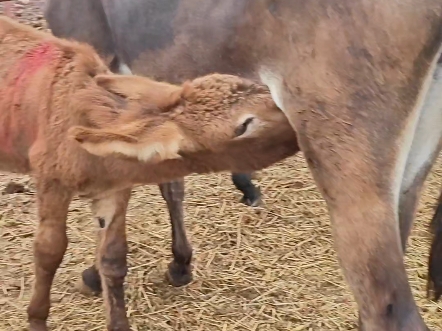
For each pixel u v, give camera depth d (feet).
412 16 5.40
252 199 9.23
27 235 8.69
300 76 5.58
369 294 5.52
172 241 7.86
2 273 8.13
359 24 5.44
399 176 5.56
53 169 6.29
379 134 5.49
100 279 7.52
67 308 7.64
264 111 5.64
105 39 7.30
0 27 6.64
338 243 5.59
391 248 5.47
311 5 5.52
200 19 6.07
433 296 6.65
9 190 9.46
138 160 5.72
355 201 5.52
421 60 5.48
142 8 6.51
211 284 8.04
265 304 7.81
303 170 10.14
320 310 7.75
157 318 7.57
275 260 8.43
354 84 5.48
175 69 6.38
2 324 7.45
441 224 6.25
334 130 5.53
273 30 5.66
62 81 6.23
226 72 6.03
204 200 9.38
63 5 7.45
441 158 10.61
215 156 5.83
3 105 6.50
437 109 5.80
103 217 6.70
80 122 6.02
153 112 5.74
